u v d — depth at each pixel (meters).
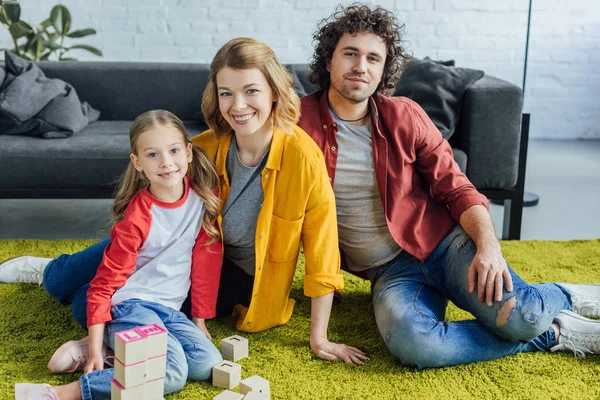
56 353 1.58
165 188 1.64
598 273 2.31
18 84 2.78
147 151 1.57
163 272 1.65
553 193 3.44
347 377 1.61
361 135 1.76
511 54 4.17
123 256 1.59
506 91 2.58
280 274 1.76
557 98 4.62
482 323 1.67
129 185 1.67
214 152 1.74
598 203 3.29
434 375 1.62
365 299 2.08
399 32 1.76
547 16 4.46
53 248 2.48
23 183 2.54
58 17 3.60
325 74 1.79
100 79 3.16
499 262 1.61
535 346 1.73
